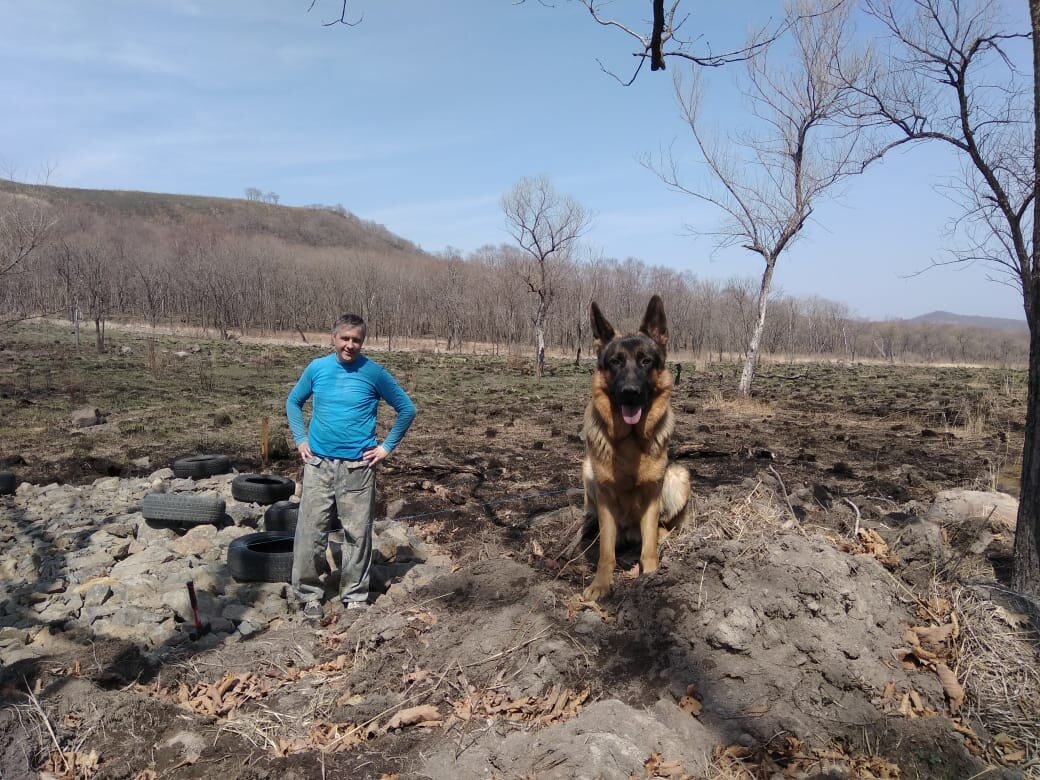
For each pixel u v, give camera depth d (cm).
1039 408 436
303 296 6719
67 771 324
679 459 1095
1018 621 405
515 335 5319
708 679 366
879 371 3794
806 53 1681
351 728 356
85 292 5000
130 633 469
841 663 366
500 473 984
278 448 1096
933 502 707
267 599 530
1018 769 322
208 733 351
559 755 307
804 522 527
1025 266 1077
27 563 597
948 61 1164
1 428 1315
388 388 510
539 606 446
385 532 674
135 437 1257
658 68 483
